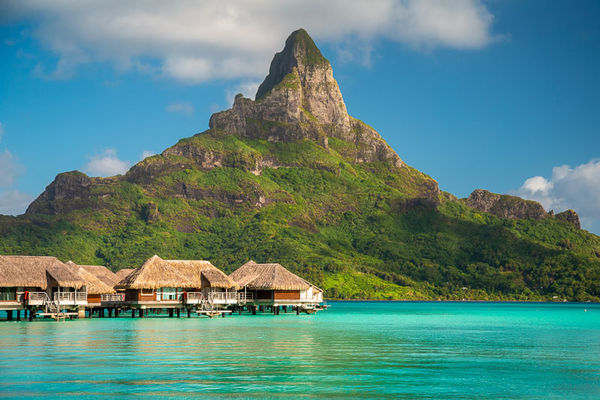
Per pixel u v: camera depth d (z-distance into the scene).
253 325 88.06
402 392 39.56
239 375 44.25
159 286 98.50
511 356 56.09
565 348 63.06
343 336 73.56
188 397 37.72
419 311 171.75
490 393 39.69
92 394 38.25
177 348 58.34
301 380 42.72
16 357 51.69
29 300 85.50
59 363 48.62
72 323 86.81
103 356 52.53
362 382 42.31
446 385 41.84
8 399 37.06
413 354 56.53
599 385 42.28
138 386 40.38
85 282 89.50
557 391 40.38
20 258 87.81
